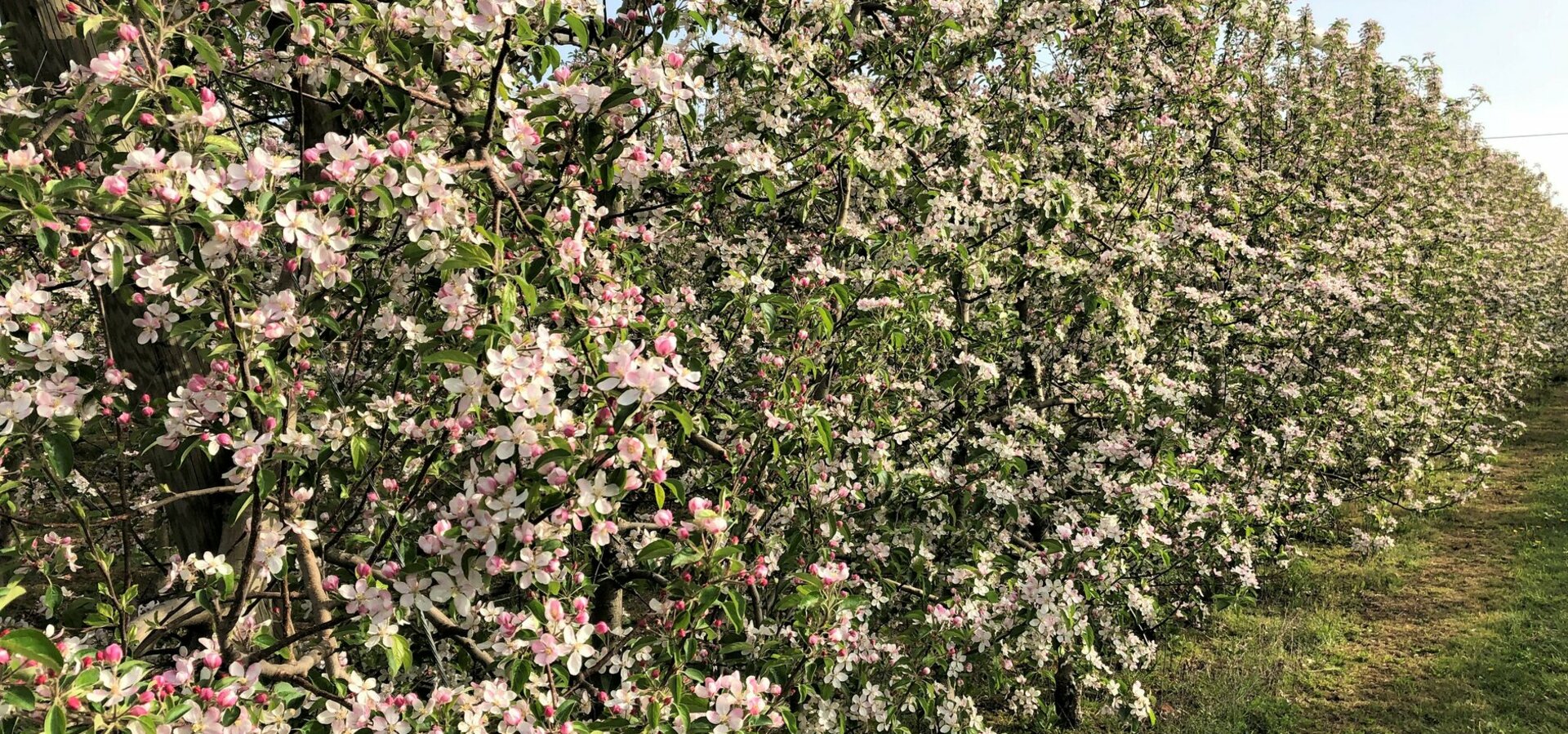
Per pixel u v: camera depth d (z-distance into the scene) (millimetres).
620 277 2488
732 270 3076
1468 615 6219
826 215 3812
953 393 4262
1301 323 6434
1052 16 3797
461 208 1892
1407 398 8352
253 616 2416
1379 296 7125
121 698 1457
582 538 2535
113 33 1587
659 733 1979
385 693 2188
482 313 1896
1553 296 15359
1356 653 5750
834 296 3225
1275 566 7008
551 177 2383
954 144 3842
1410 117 9203
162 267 1734
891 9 3654
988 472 3848
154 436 1881
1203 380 5934
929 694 3133
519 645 1869
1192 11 5586
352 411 2291
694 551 2035
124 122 1650
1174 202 5480
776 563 2957
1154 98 5238
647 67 1958
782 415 2906
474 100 2162
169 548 2693
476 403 1704
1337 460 7645
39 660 1233
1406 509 8625
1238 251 5852
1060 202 3811
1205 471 4816
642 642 2180
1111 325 4547
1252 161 7555
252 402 1748
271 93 2570
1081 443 4480
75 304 2395
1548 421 13305
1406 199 8672
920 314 3594
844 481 3434
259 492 1833
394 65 2092
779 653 2773
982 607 3352
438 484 2506
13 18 2051
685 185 3027
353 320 2746
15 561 2197
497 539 1708
